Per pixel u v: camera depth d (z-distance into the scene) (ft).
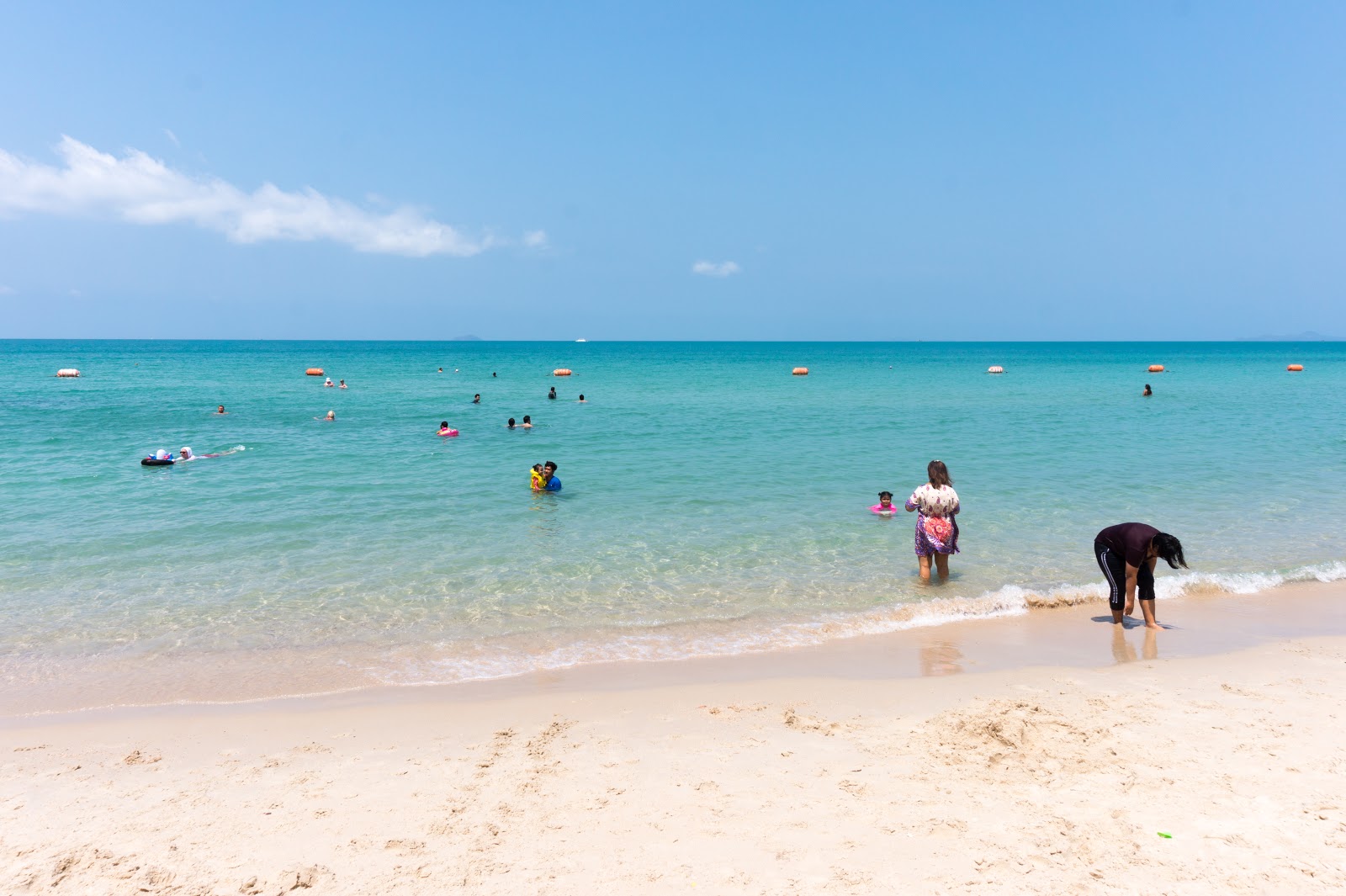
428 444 75.72
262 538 40.19
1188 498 48.83
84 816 16.01
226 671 24.39
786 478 56.85
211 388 163.22
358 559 36.58
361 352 515.91
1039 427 89.15
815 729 20.02
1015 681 23.17
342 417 102.73
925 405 122.21
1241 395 140.87
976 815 15.61
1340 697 21.76
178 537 40.24
